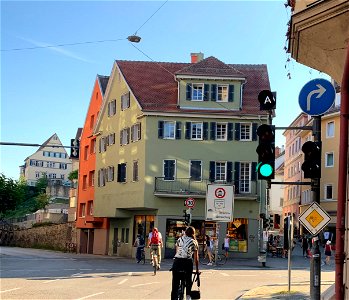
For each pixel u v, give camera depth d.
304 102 12.15
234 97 42.84
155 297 16.19
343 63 11.67
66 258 40.12
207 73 42.81
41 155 133.75
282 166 91.38
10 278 21.39
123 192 44.91
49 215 74.31
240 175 42.06
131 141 44.56
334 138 57.12
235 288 19.28
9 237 82.12
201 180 42.09
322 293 16.33
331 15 11.19
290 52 12.82
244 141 42.25
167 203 41.91
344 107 9.91
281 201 91.19
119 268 28.73
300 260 40.44
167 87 45.16
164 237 41.53
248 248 41.50
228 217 26.19
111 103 49.19
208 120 42.50
